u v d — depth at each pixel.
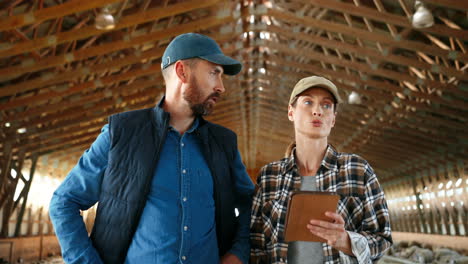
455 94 10.34
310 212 1.61
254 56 11.83
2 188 11.93
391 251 14.66
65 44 8.72
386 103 12.63
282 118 18.73
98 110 12.91
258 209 2.08
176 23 9.83
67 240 1.75
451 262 11.28
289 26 10.20
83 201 1.82
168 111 1.93
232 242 2.03
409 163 17.25
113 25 6.85
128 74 10.05
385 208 1.87
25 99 9.71
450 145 13.84
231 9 8.78
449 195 15.04
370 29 8.73
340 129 16.61
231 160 2.02
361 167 1.90
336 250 1.83
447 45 9.04
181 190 1.80
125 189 1.76
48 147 13.27
